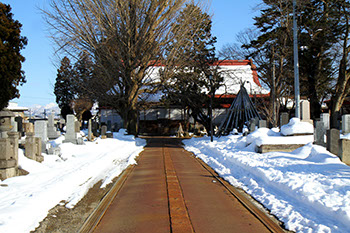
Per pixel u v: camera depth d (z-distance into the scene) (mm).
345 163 11164
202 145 25031
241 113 33250
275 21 35281
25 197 8141
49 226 6488
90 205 8102
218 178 11484
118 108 37719
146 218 6852
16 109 48094
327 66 36938
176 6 33094
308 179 8672
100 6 30281
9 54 27109
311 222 6121
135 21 32281
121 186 10242
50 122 24312
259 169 10742
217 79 38656
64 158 15945
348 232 5516
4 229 5770
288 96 38438
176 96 39750
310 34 35031
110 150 21562
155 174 12523
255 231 6000
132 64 33406
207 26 36938
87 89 33406
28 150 13289
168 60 34000
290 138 15820
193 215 7016
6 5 29375
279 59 35062
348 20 29578
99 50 30734
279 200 7816
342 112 44656
